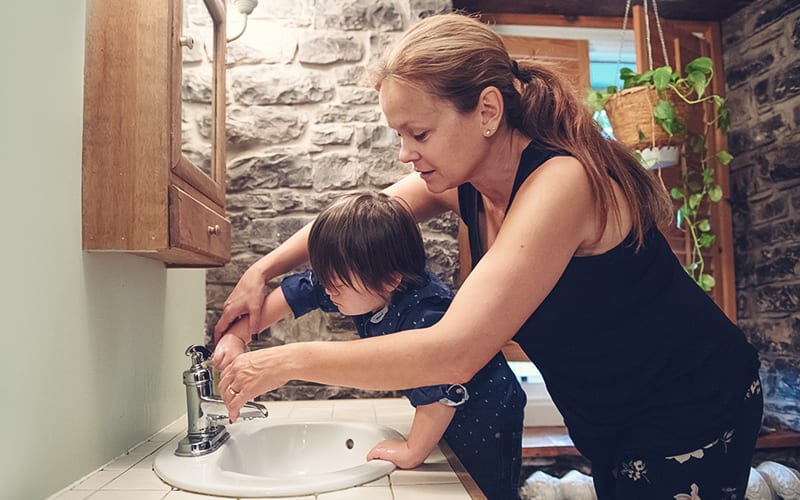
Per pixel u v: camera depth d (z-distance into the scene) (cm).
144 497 80
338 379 73
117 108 96
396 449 96
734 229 243
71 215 90
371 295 103
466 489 82
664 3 235
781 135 220
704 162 227
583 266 80
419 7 195
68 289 88
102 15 97
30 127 78
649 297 84
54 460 82
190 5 117
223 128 142
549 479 187
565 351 89
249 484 82
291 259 124
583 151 79
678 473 87
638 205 83
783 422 221
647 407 89
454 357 69
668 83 175
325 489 81
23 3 76
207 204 124
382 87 80
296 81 191
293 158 190
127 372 112
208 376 107
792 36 217
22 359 75
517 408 117
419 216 120
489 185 89
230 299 120
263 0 192
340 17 193
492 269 71
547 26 237
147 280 124
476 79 78
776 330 224
